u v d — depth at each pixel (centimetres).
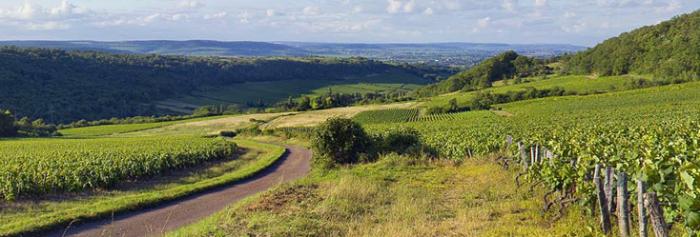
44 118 10594
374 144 3062
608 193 902
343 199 1476
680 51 10181
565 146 1552
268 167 3462
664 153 1098
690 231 661
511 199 1327
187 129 9388
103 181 2377
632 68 11300
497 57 16125
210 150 3959
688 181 669
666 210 785
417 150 2947
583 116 5688
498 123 5697
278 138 7194
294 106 12656
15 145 5438
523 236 924
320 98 12706
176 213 1772
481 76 15188
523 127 4569
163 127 9700
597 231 906
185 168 3319
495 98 10031
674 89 8225
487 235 952
